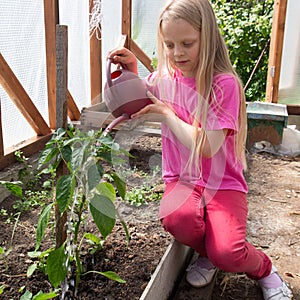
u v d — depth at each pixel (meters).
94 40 3.75
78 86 3.74
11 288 1.61
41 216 1.41
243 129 1.77
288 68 4.27
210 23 1.62
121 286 1.66
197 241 1.77
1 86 2.73
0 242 1.95
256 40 5.14
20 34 2.85
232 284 1.94
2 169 2.61
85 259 1.78
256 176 3.25
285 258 2.17
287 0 3.99
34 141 3.03
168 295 1.80
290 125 4.20
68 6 3.37
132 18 4.08
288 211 2.68
